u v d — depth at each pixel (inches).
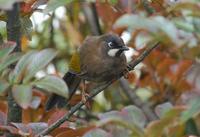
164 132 222.2
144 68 447.2
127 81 462.9
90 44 386.0
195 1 193.6
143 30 197.6
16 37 276.7
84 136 241.6
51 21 505.0
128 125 200.4
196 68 202.1
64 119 267.1
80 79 394.6
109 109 477.7
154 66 428.1
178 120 203.2
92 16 498.9
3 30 297.1
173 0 286.8
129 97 451.5
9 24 275.0
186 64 378.0
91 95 329.4
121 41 382.6
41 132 253.8
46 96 391.9
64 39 524.7
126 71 384.8
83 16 524.7
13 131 240.1
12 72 210.2
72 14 510.9
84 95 362.6
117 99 485.7
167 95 438.3
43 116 372.8
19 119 284.0
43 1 282.2
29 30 294.7
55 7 228.2
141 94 519.8
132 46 406.0
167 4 294.7
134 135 207.6
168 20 204.1
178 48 216.2
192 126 360.8
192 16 201.0
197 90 197.3
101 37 390.0
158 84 441.1
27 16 291.7
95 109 487.2
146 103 445.7
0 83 204.7
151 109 449.4
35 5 283.1
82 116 470.0
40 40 512.1
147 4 335.9
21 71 207.3
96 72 378.9
